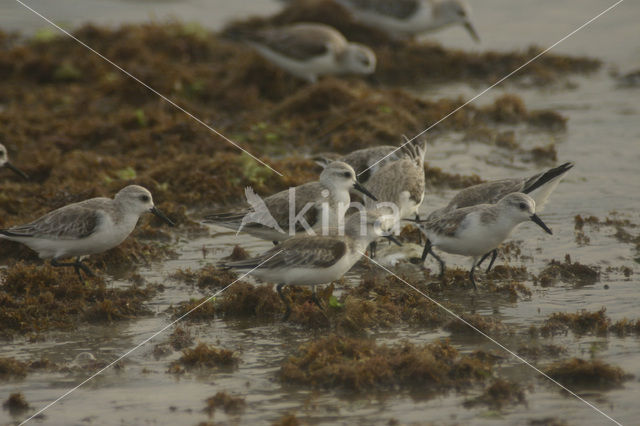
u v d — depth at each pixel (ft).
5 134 74.02
